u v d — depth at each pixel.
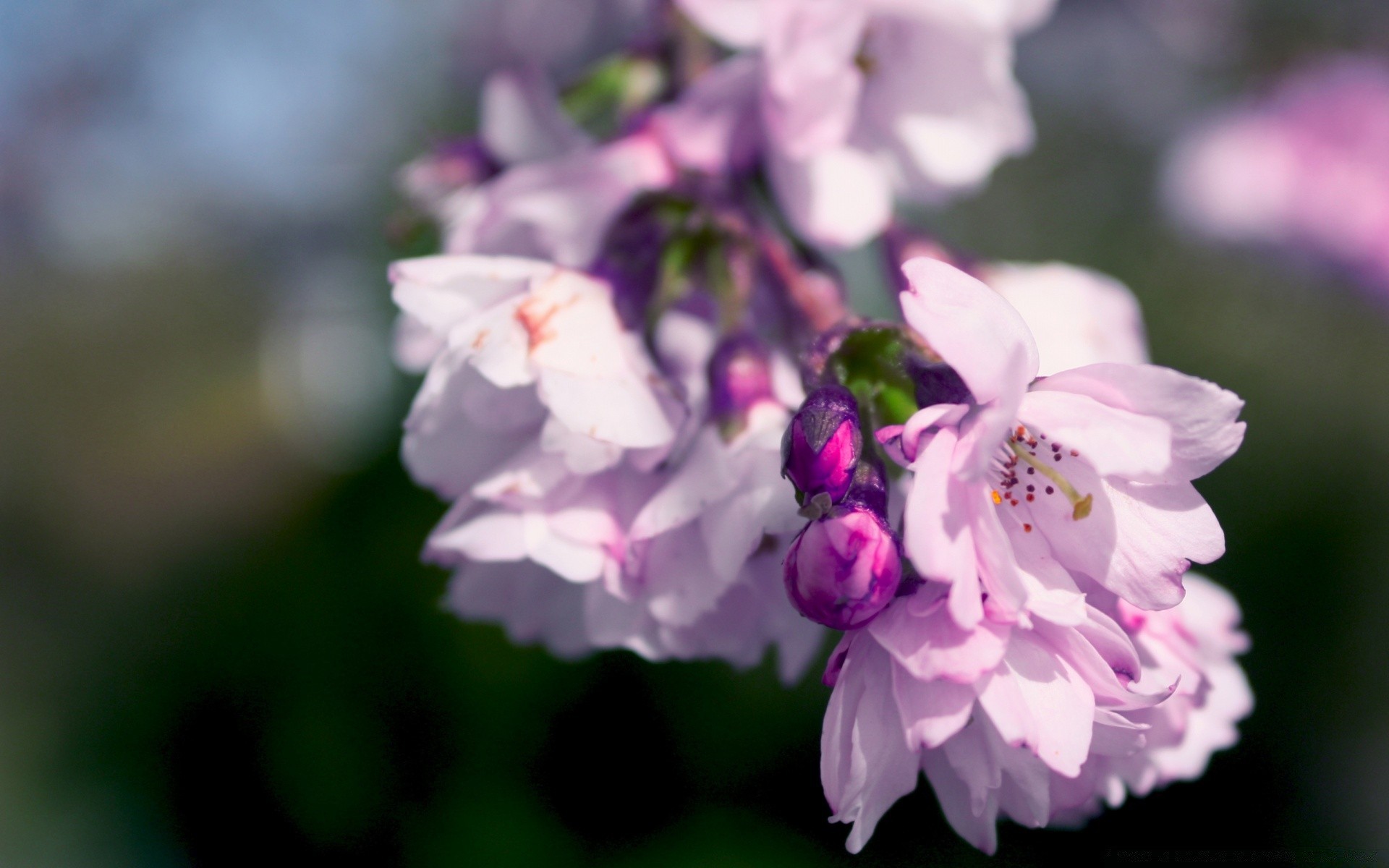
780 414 0.22
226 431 1.24
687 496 0.22
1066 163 0.80
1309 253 0.61
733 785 0.56
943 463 0.20
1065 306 0.25
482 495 0.22
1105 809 0.56
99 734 0.69
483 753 0.56
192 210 1.12
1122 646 0.20
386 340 0.85
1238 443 0.20
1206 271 0.74
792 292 0.24
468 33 0.69
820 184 0.24
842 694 0.20
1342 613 0.61
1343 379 0.67
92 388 1.27
